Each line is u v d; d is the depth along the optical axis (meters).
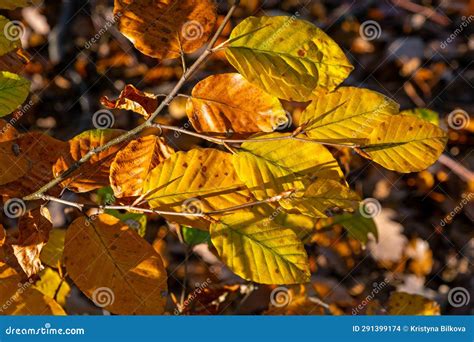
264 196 0.57
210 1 0.58
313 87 0.56
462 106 1.14
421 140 0.57
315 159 0.57
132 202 0.58
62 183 0.60
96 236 0.58
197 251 0.92
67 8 1.08
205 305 0.73
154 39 0.58
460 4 1.19
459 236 1.10
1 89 0.57
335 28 1.15
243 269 0.56
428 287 1.05
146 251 0.58
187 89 1.00
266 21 0.56
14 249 0.58
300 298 0.72
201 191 0.58
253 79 0.56
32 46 1.10
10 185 0.60
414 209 1.11
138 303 0.58
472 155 1.12
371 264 1.04
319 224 0.79
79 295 0.86
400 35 1.20
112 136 0.61
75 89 1.10
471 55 1.18
